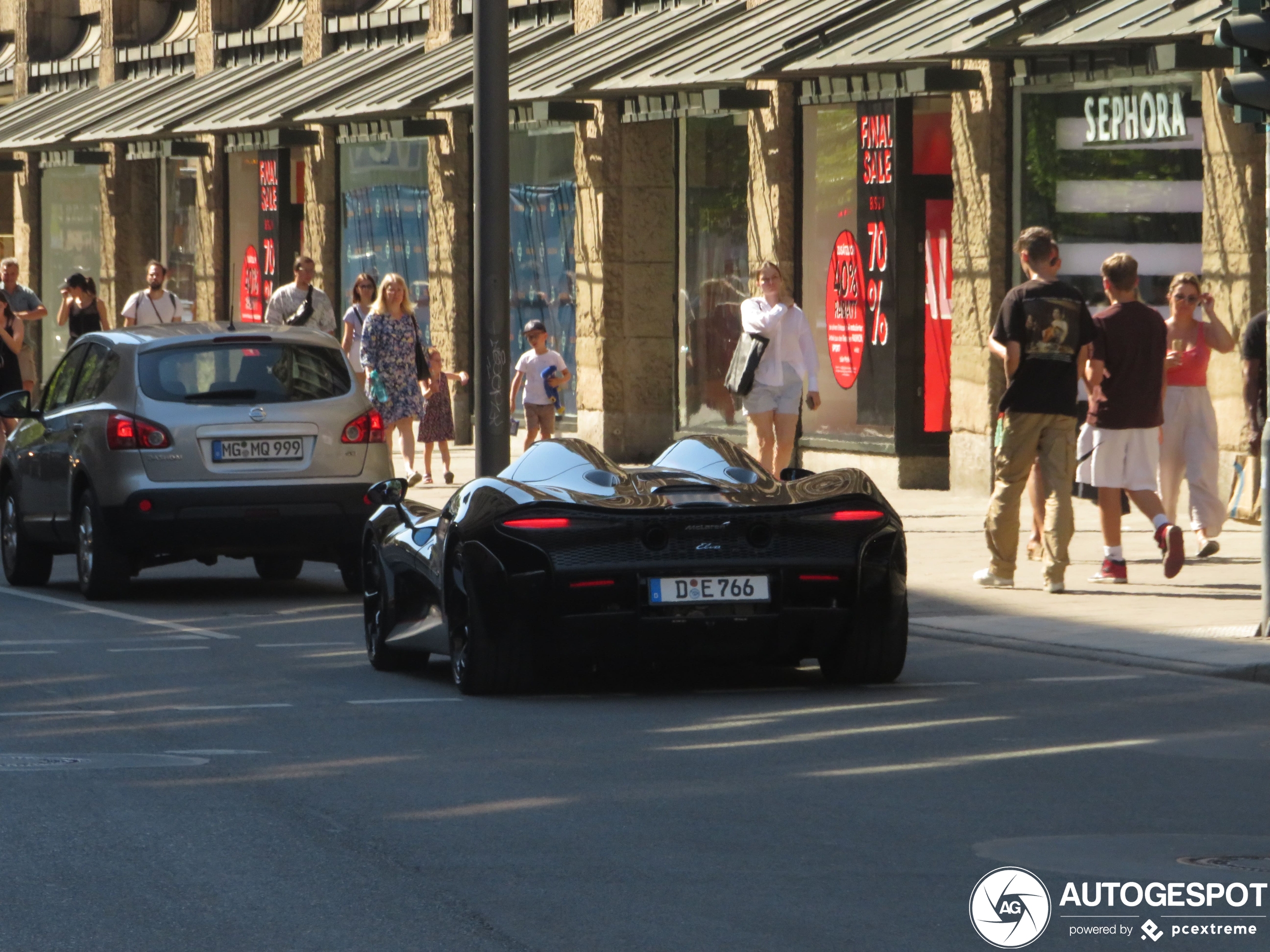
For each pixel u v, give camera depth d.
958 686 27.94
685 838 18.62
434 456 73.06
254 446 38.84
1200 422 41.66
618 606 26.20
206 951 15.02
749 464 28.30
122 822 19.45
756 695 27.31
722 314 66.31
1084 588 37.97
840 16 58.16
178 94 94.69
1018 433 37.81
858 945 15.05
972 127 54.19
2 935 15.48
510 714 25.84
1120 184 50.97
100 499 38.78
